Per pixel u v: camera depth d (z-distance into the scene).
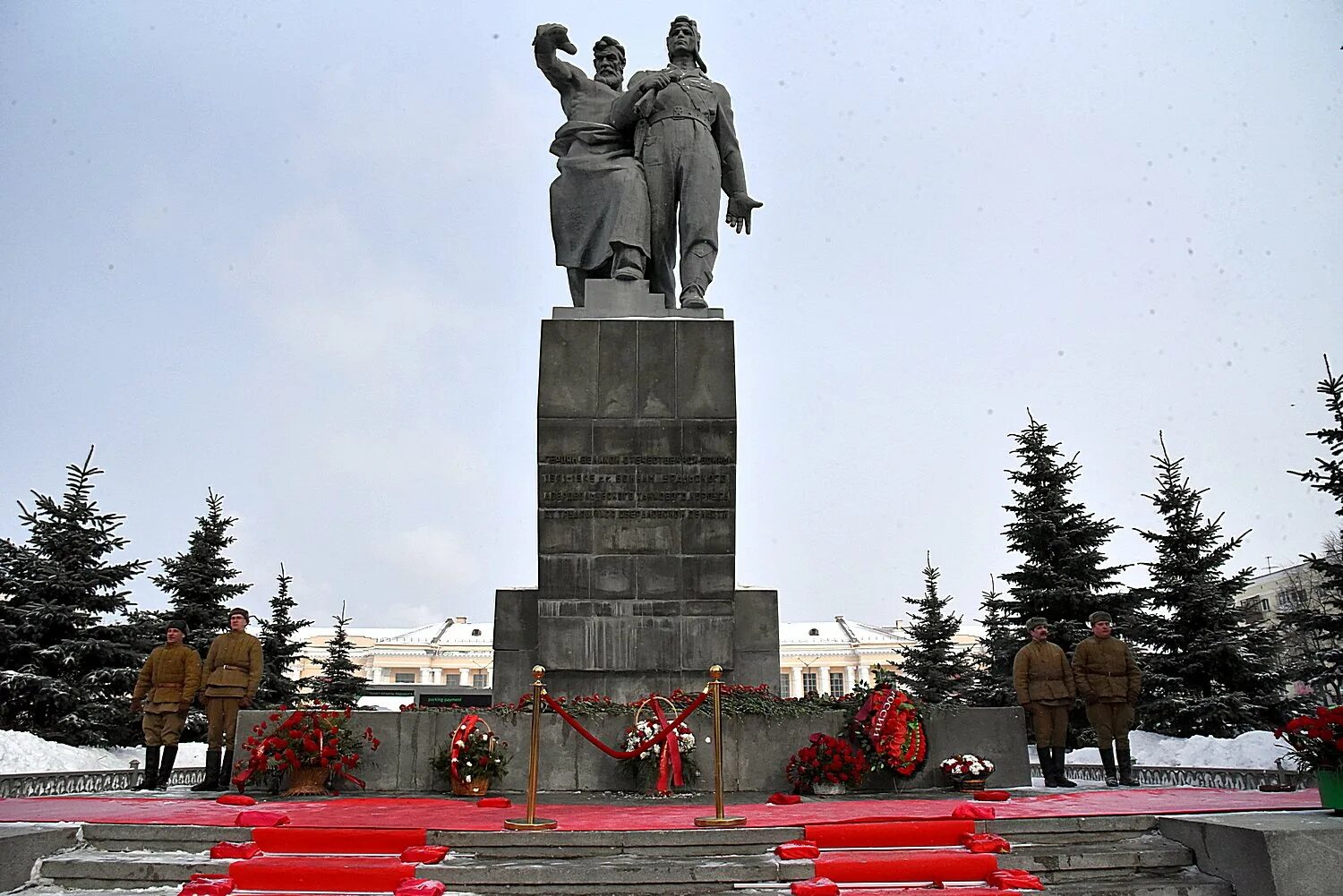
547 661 12.15
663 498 12.52
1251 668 18.03
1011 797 9.48
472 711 10.70
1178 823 7.12
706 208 14.04
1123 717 11.23
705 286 13.91
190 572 23.89
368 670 51.47
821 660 50.78
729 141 14.97
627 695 12.16
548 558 12.39
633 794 10.09
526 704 10.76
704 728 10.64
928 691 26.17
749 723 10.70
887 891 6.22
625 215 13.84
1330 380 15.55
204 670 11.24
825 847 6.93
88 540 20.94
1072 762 16.50
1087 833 7.23
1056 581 19.70
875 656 49.84
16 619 20.08
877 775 10.49
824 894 5.99
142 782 11.68
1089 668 11.31
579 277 14.73
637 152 14.62
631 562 12.39
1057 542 19.80
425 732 10.62
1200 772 11.12
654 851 6.77
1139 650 19.22
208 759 10.87
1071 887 6.44
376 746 10.53
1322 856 6.28
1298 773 10.11
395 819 7.65
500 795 10.03
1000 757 10.93
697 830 6.89
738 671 13.02
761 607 13.27
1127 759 11.21
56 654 19.72
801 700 11.10
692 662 12.19
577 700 10.98
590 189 14.36
